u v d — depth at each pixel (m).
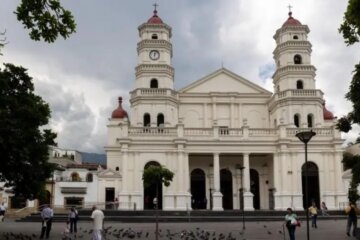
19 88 23.03
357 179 19.72
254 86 55.94
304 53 53.41
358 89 18.67
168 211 40.78
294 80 52.56
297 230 27.98
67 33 11.82
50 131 23.91
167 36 54.56
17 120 21.70
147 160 46.22
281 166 46.72
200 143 46.62
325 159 47.31
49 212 23.73
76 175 57.94
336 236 24.19
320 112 51.38
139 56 53.94
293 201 45.94
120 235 24.20
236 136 47.31
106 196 53.03
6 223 35.62
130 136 46.44
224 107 55.50
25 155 21.53
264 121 55.44
